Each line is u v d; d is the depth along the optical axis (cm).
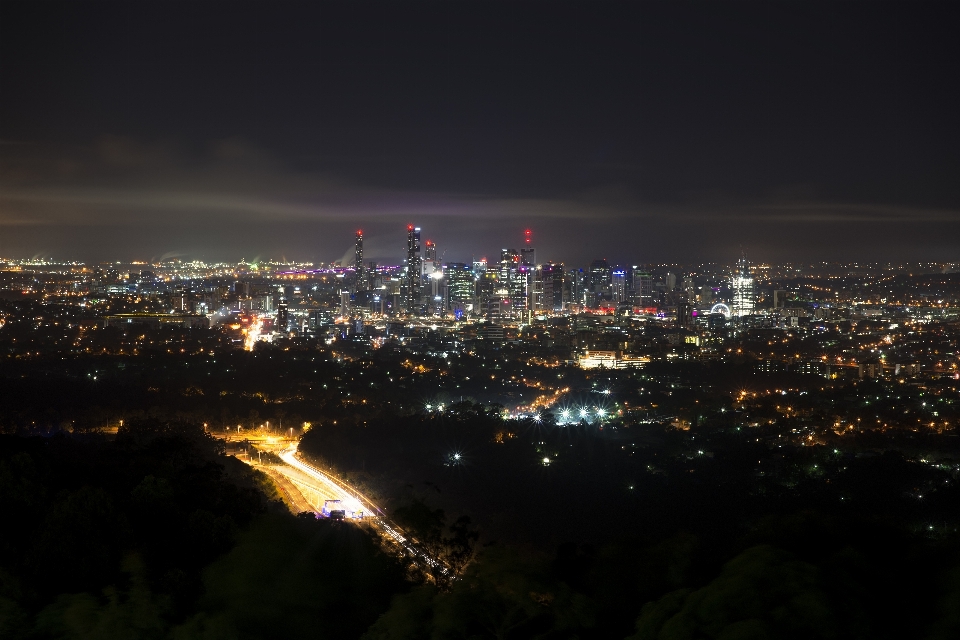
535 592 2344
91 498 3903
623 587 2559
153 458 6500
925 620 2117
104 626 2158
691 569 2569
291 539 2375
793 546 2633
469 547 4047
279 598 2286
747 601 2066
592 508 9469
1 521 4356
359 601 2488
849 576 2147
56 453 8294
